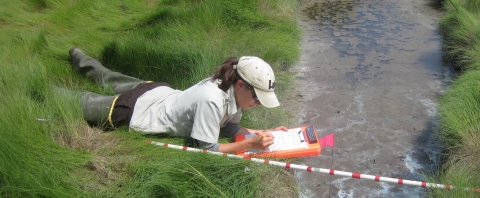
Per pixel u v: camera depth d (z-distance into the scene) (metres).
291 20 6.66
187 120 3.62
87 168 3.40
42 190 3.00
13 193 2.94
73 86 4.60
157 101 3.84
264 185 3.38
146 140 3.65
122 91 4.42
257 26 6.24
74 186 3.16
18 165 3.10
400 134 4.19
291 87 5.02
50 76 4.64
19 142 3.29
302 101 4.75
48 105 3.84
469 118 4.01
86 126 3.78
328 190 3.54
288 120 4.37
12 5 6.59
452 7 6.71
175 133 3.73
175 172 3.29
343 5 7.55
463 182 3.29
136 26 6.31
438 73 5.31
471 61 5.20
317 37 6.34
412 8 7.37
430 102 4.70
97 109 3.85
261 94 3.37
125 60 5.11
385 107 4.62
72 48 5.01
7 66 4.36
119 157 3.48
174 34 5.57
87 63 4.77
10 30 5.92
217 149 3.52
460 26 5.92
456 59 5.54
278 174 3.48
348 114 4.51
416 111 4.55
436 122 4.32
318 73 5.34
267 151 3.63
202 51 4.98
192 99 3.54
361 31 6.52
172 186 3.18
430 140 4.09
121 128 3.80
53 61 5.05
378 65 5.52
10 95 3.84
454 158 3.68
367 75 5.27
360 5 7.55
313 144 3.70
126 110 3.80
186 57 4.87
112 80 4.59
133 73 5.04
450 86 4.94
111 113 3.80
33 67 4.48
